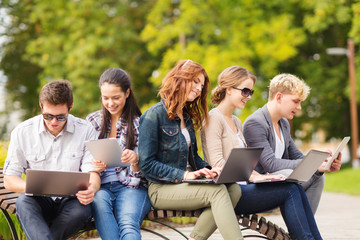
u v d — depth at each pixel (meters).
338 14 28.88
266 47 28.61
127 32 32.31
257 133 7.62
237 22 29.83
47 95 6.06
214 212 6.11
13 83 35.25
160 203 6.53
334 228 11.69
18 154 6.39
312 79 35.69
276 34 29.06
